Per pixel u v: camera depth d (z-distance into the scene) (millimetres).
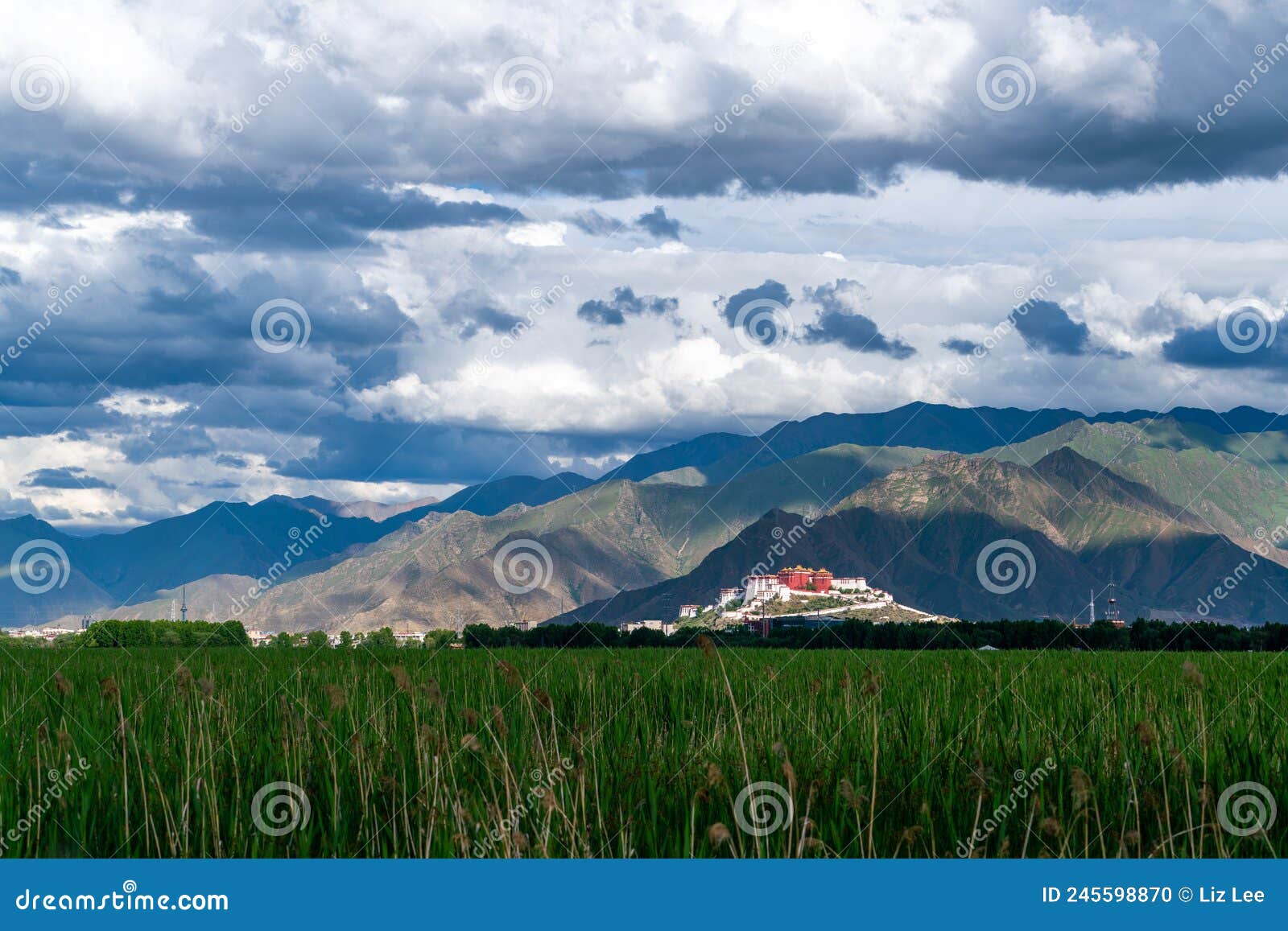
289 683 19703
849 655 32500
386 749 12523
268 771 11477
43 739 13133
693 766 11555
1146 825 10266
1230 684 19266
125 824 10312
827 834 9953
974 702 16672
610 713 15828
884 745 12773
